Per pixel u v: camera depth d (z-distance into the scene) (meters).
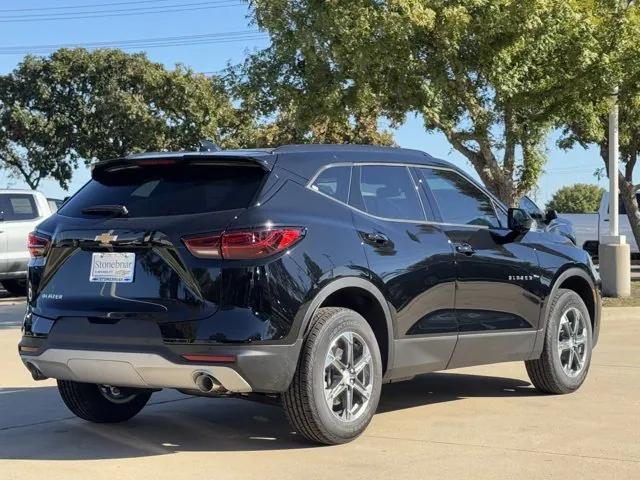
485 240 6.80
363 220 5.91
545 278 7.24
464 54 12.98
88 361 5.42
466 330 6.51
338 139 29.33
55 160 36.06
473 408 6.95
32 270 5.88
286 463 5.34
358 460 5.38
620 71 12.95
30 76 35.50
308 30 12.91
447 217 6.62
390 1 12.05
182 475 5.10
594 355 9.74
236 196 5.43
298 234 5.38
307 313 5.36
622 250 15.44
